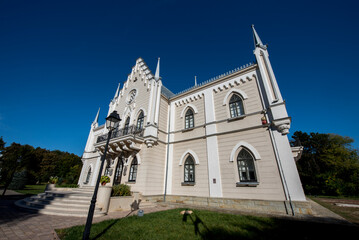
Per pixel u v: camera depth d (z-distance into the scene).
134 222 6.97
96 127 26.36
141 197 12.52
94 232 5.69
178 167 14.39
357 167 27.48
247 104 12.41
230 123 12.73
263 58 12.25
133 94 19.56
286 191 9.08
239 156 11.59
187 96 16.75
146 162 13.59
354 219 7.42
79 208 9.41
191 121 15.62
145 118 16.05
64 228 6.18
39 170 36.53
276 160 9.94
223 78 14.36
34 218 7.86
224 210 9.61
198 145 13.91
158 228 6.16
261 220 7.07
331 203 14.29
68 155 54.66
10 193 19.03
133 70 21.31
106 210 9.32
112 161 16.70
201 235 5.44
